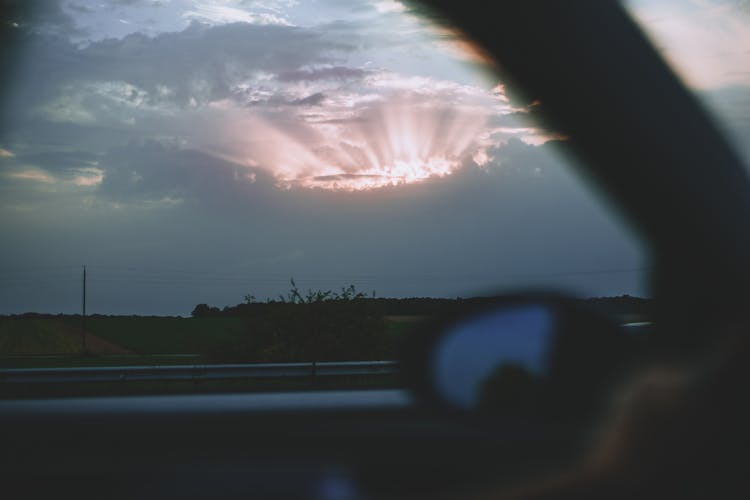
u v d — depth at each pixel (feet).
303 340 81.46
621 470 5.72
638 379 5.78
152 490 7.02
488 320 6.56
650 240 8.82
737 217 8.56
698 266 7.33
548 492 6.15
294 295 82.07
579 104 10.26
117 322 287.69
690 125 9.21
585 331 6.30
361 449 7.34
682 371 5.71
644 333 6.28
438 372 6.63
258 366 58.90
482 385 6.58
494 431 6.55
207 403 10.13
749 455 5.39
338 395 10.92
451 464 6.86
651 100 9.46
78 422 8.46
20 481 6.98
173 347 222.07
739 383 5.50
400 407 8.54
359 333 81.71
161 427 8.16
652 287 7.03
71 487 6.91
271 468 7.14
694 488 5.49
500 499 6.43
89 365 147.02
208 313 328.08
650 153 9.30
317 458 7.24
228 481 6.94
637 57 9.65
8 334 253.03
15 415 8.88
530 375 6.47
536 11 10.20
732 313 6.16
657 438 5.59
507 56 11.23
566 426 6.24
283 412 8.90
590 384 6.19
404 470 7.14
